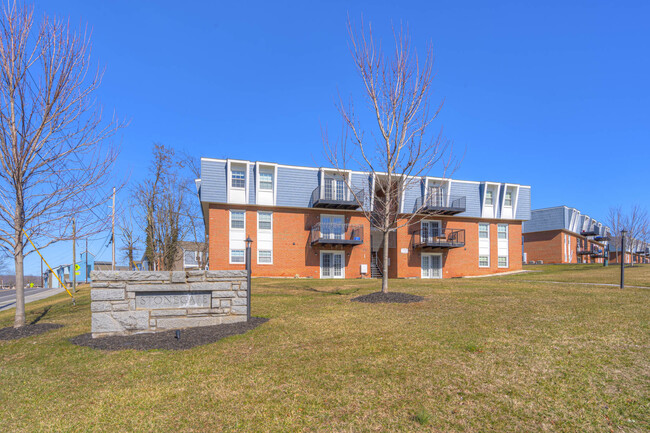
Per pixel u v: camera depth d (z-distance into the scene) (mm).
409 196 30469
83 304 15188
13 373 5938
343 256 28797
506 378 5055
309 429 3924
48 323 9734
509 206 33500
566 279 21297
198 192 30156
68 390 5148
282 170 27438
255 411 4336
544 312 9102
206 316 8539
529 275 27953
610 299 11352
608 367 5336
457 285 16688
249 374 5461
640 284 17516
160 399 4734
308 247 28031
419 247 30656
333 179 27969
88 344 7359
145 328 8109
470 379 5035
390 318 8625
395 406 4363
